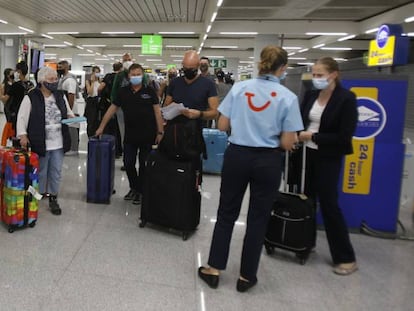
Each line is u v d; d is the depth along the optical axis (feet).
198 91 10.05
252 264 7.54
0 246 8.98
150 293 7.34
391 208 11.00
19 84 14.37
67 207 12.07
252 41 59.88
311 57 75.51
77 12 40.27
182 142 9.73
